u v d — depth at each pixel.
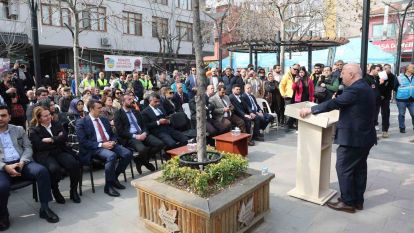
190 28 28.59
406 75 7.99
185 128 6.69
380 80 7.46
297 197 4.20
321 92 7.77
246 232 3.34
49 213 3.79
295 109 4.00
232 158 3.54
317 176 4.04
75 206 4.14
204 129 3.38
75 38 9.43
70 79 16.95
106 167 4.48
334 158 5.94
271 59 19.14
